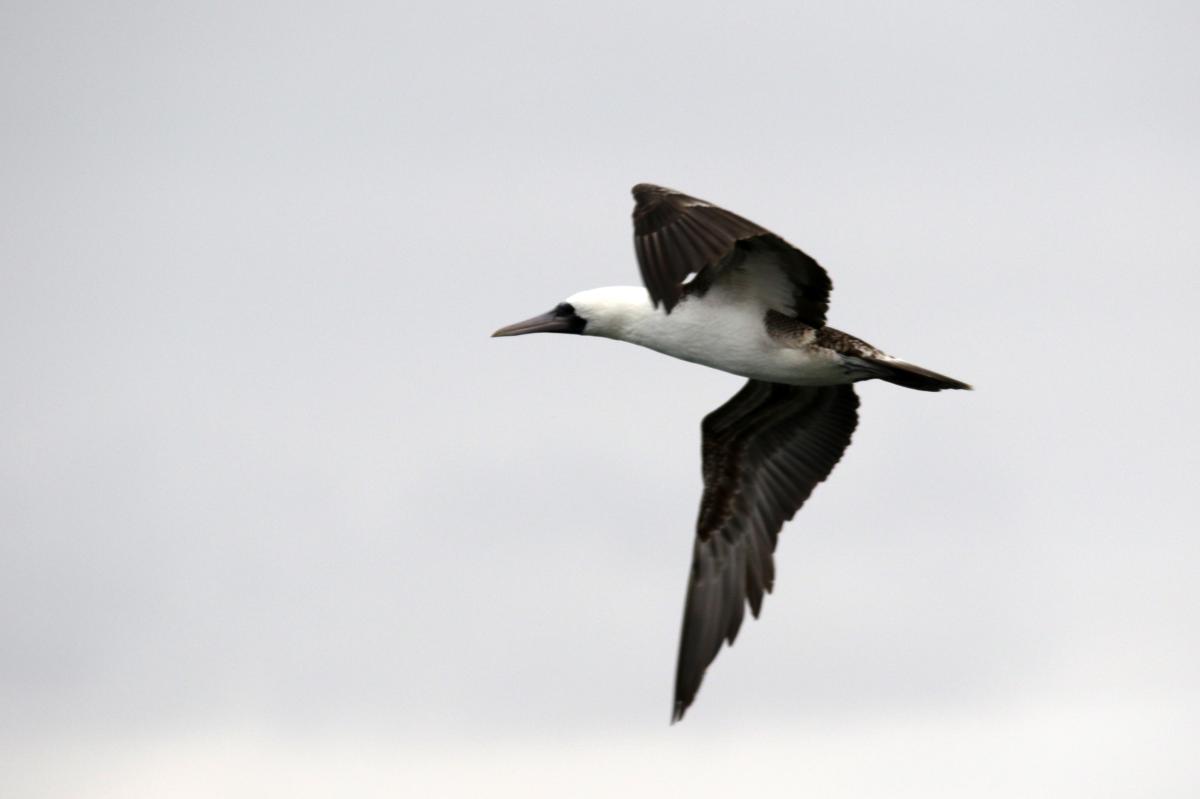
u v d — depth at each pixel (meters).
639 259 14.80
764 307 18.34
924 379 18.00
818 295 17.92
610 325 19.42
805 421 20.25
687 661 20.19
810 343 18.30
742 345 18.48
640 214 15.12
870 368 18.22
